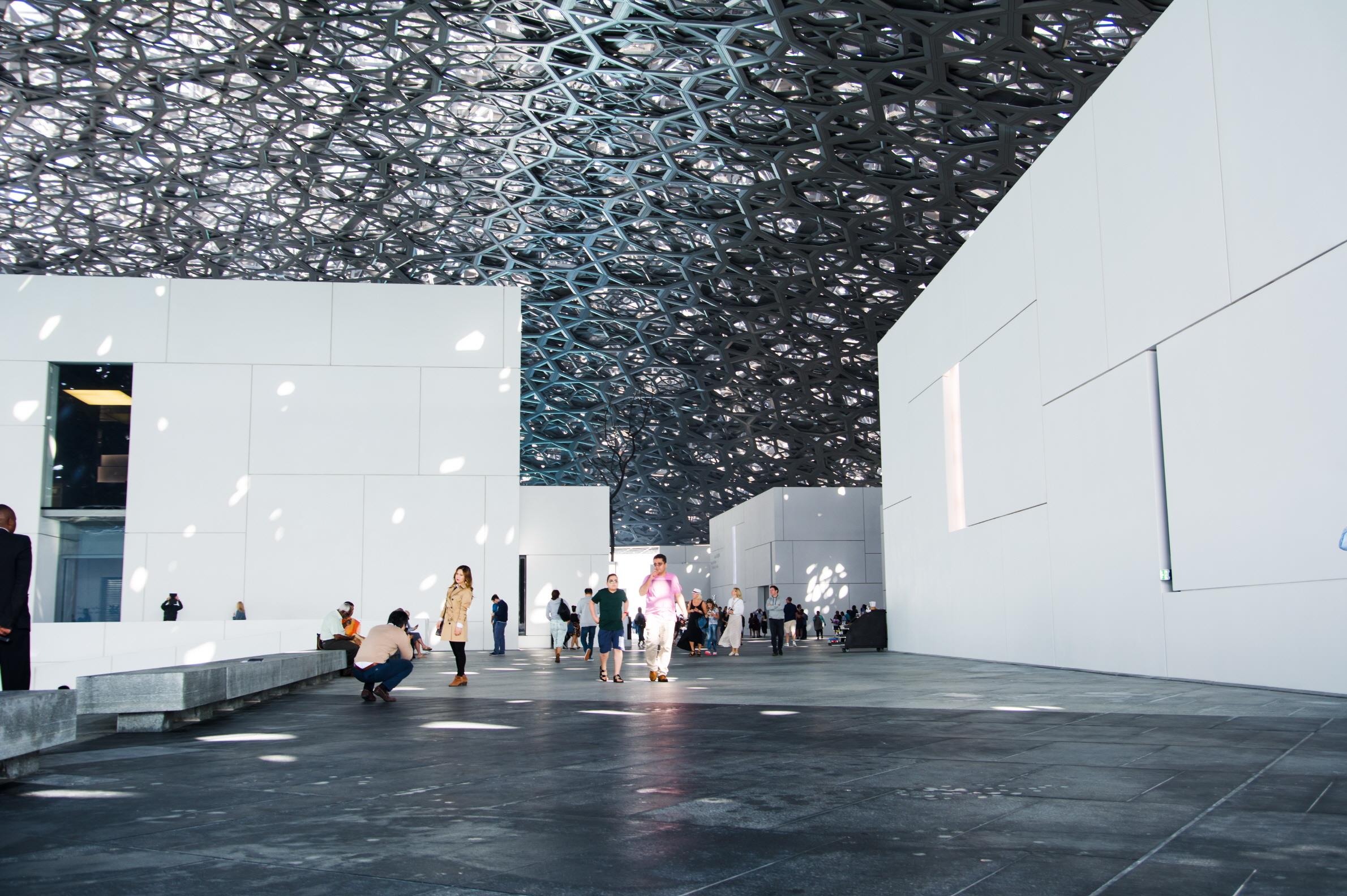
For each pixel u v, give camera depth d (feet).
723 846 12.12
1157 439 38.93
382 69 117.70
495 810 14.61
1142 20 94.02
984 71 106.52
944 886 10.21
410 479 83.15
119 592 80.64
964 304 60.54
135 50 113.39
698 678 49.11
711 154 135.85
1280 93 31.37
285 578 80.89
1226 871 10.55
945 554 64.39
